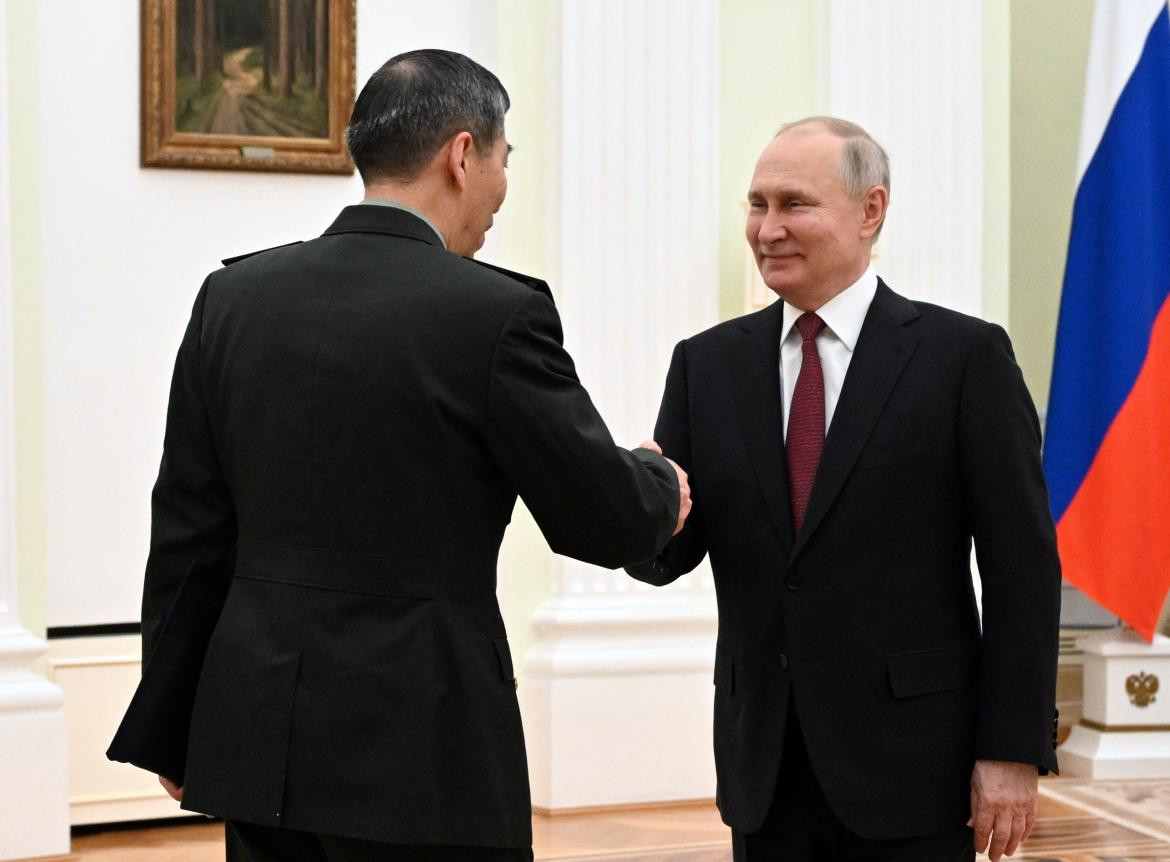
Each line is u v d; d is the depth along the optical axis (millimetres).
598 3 5359
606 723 5199
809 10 5668
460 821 1910
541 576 5355
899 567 2395
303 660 1938
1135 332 5570
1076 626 7152
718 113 5508
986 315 5824
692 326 5426
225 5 5141
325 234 2131
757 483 2496
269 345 2035
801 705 2387
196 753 2000
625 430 5367
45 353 5027
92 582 5082
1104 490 5590
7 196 4684
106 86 5062
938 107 5633
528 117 5395
